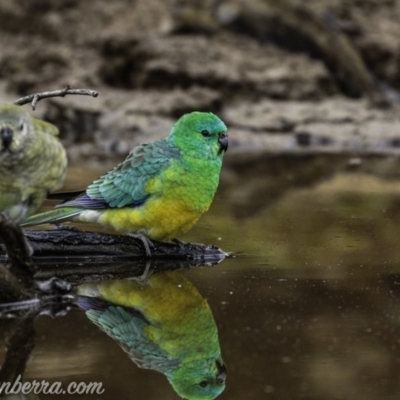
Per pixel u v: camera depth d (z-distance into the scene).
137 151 12.39
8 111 9.93
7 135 9.77
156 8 26.95
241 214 15.36
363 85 25.72
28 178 10.20
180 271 12.17
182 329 9.88
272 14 26.06
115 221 12.38
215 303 10.68
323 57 25.94
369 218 14.94
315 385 8.22
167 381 8.46
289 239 13.65
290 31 26.02
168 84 24.78
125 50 24.88
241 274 11.91
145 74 24.69
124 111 23.58
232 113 24.31
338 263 12.31
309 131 23.64
